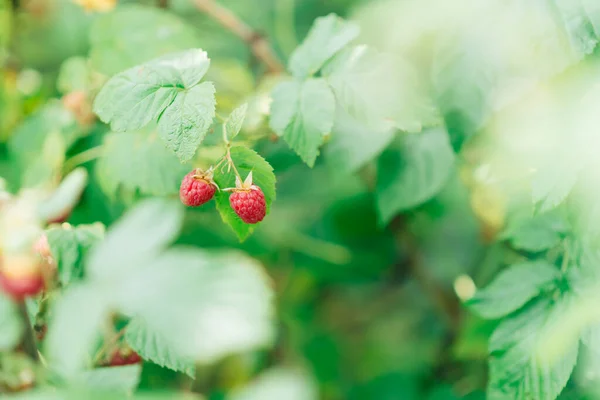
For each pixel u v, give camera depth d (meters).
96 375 0.90
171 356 0.94
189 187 0.95
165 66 0.96
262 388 0.85
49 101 1.12
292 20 1.18
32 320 0.93
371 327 1.42
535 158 0.97
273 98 0.99
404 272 1.26
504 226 1.05
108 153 1.03
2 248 0.88
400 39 1.03
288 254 1.22
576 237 0.97
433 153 1.04
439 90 0.99
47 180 1.02
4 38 1.17
